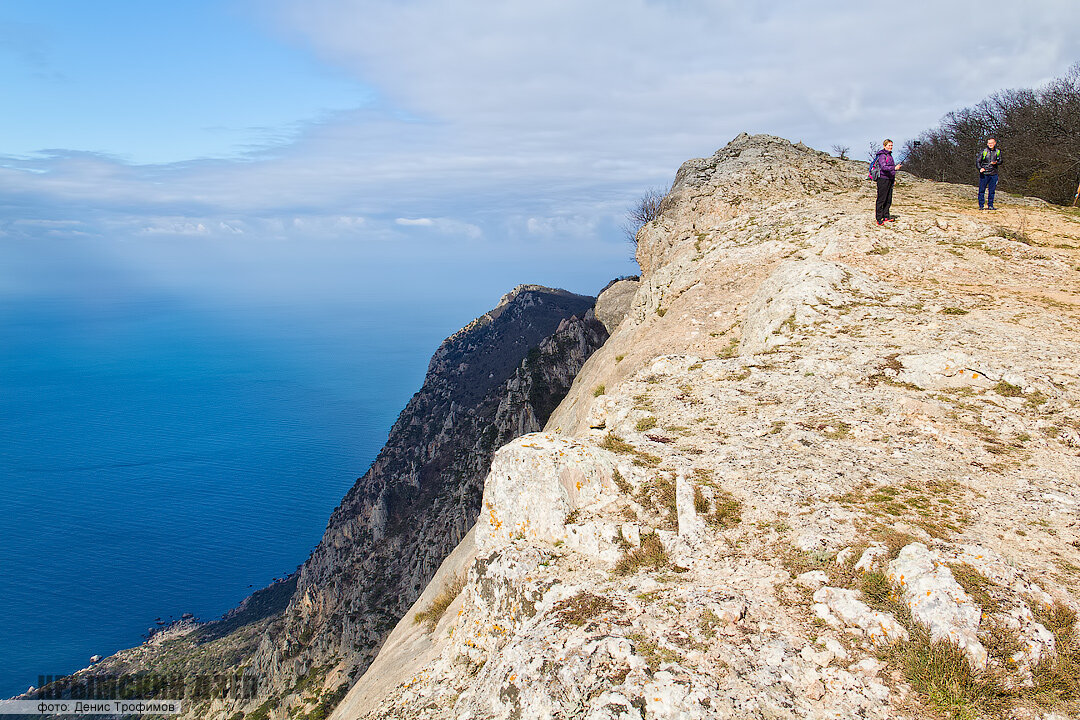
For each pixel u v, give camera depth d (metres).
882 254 21.59
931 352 14.02
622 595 7.83
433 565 79.75
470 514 79.69
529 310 166.75
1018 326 15.17
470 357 154.25
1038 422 11.07
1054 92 45.47
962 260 20.53
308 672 81.19
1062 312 15.90
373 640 77.62
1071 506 8.55
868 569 7.26
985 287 18.47
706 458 10.84
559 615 7.68
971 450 10.50
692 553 8.46
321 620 92.25
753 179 37.28
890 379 13.58
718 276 25.64
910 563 6.97
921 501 8.97
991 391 12.35
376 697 12.95
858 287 18.86
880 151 23.86
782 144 42.44
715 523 8.91
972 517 8.46
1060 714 5.40
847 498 9.16
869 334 16.05
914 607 6.48
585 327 89.44
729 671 6.23
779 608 7.11
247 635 123.44
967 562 6.99
